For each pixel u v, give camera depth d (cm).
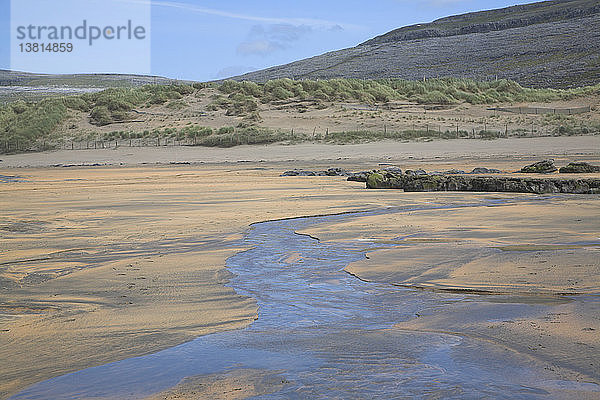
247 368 447
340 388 400
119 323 592
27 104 6700
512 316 571
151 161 4562
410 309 621
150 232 1234
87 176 3381
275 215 1482
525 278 734
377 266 845
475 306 619
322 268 847
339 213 1507
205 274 821
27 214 1577
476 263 834
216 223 1359
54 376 444
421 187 2102
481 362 446
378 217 1395
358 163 3831
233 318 600
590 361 439
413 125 5541
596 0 16500
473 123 5641
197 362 465
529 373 420
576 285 689
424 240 1055
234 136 5300
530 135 5059
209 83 7288
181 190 2292
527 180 1989
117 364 467
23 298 706
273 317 602
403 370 432
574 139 4644
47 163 4744
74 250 1034
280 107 6381
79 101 6588
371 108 6381
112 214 1563
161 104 6638
